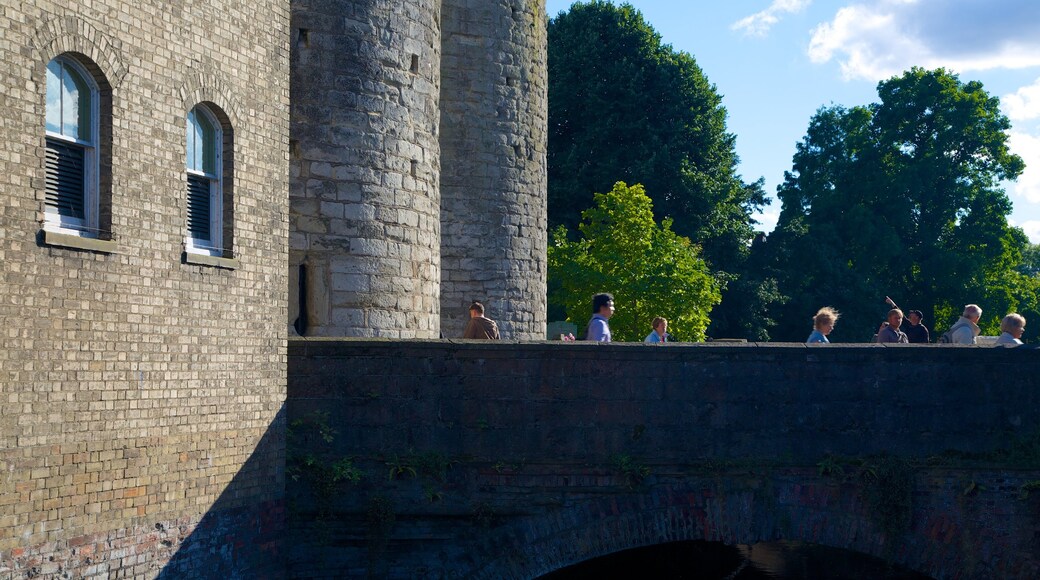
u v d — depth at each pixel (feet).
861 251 198.90
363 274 61.00
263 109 47.29
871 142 202.80
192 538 42.73
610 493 48.70
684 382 48.98
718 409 48.93
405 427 48.78
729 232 177.17
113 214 39.09
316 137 60.29
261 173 47.16
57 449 36.94
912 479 48.55
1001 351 49.11
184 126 42.63
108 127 39.11
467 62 82.43
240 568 45.16
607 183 159.12
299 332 59.82
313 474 48.21
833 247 196.34
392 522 48.37
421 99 65.05
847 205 201.57
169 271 41.73
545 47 89.40
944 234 200.54
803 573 65.92
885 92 205.05
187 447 42.60
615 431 48.80
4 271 34.96
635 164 160.15
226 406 44.65
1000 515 48.62
